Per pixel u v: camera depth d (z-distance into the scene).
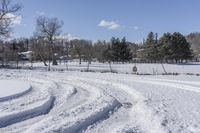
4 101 16.91
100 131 11.14
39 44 89.88
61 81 30.64
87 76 35.66
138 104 16.66
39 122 12.09
